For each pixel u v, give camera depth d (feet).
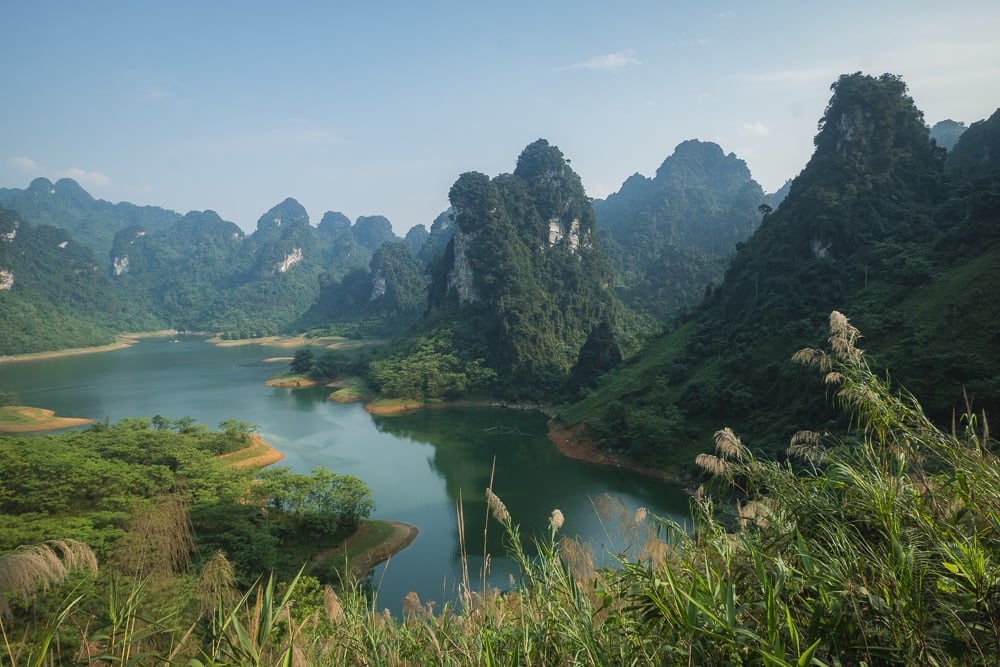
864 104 211.82
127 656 15.47
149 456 137.49
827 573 12.11
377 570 97.09
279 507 107.86
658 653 12.34
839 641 11.16
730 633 10.69
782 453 112.88
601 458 162.40
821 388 122.31
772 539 14.60
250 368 377.50
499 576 90.68
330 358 336.29
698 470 134.41
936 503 13.64
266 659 14.98
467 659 16.10
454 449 181.68
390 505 129.18
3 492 95.45
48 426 214.69
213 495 106.73
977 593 10.69
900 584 10.94
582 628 14.34
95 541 74.38
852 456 16.02
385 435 203.21
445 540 108.37
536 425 219.41
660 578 13.66
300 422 225.35
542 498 130.00
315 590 72.54
